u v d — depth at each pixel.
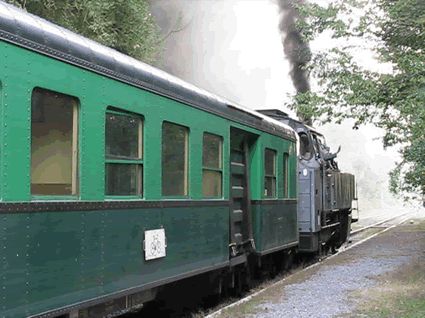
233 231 8.97
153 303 8.70
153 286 6.32
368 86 9.53
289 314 7.50
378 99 9.54
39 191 4.72
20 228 4.42
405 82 9.53
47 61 4.78
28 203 4.50
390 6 9.41
